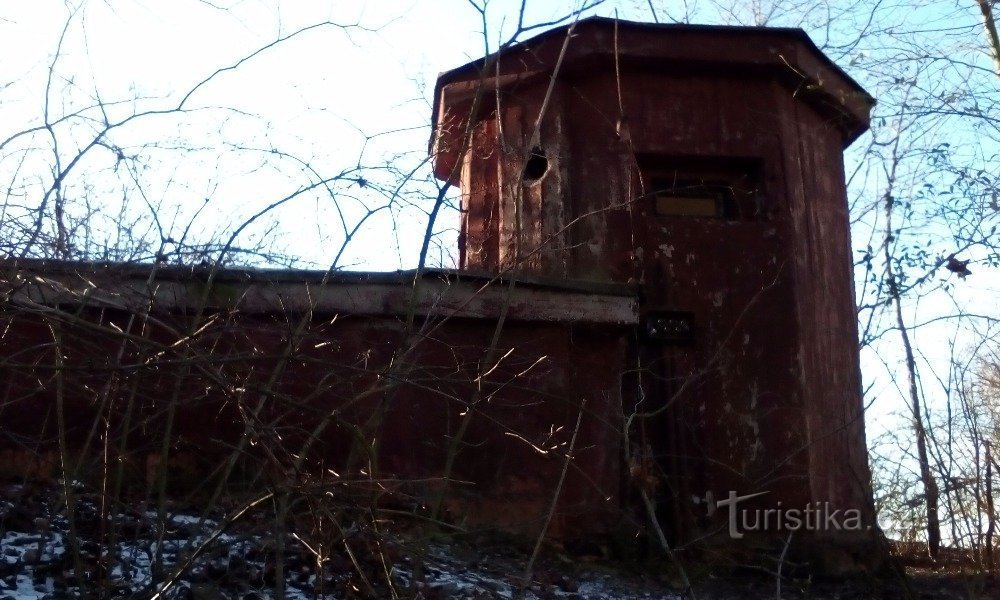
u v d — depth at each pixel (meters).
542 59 9.82
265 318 7.46
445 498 7.80
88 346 5.34
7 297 4.40
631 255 9.30
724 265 9.36
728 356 9.08
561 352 8.24
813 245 9.83
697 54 9.69
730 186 9.85
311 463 7.37
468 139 5.42
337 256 5.35
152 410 6.90
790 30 9.77
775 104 9.93
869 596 8.02
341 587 5.89
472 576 6.57
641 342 9.02
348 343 7.75
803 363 9.20
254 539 5.74
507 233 9.73
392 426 7.83
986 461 6.09
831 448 9.30
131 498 6.71
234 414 7.35
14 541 5.97
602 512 8.13
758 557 8.52
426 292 7.95
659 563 8.14
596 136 9.75
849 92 10.28
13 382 6.49
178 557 5.32
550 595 6.82
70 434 7.36
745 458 8.84
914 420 6.27
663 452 8.73
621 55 9.60
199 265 5.59
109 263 5.18
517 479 7.98
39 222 5.04
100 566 5.19
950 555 9.07
